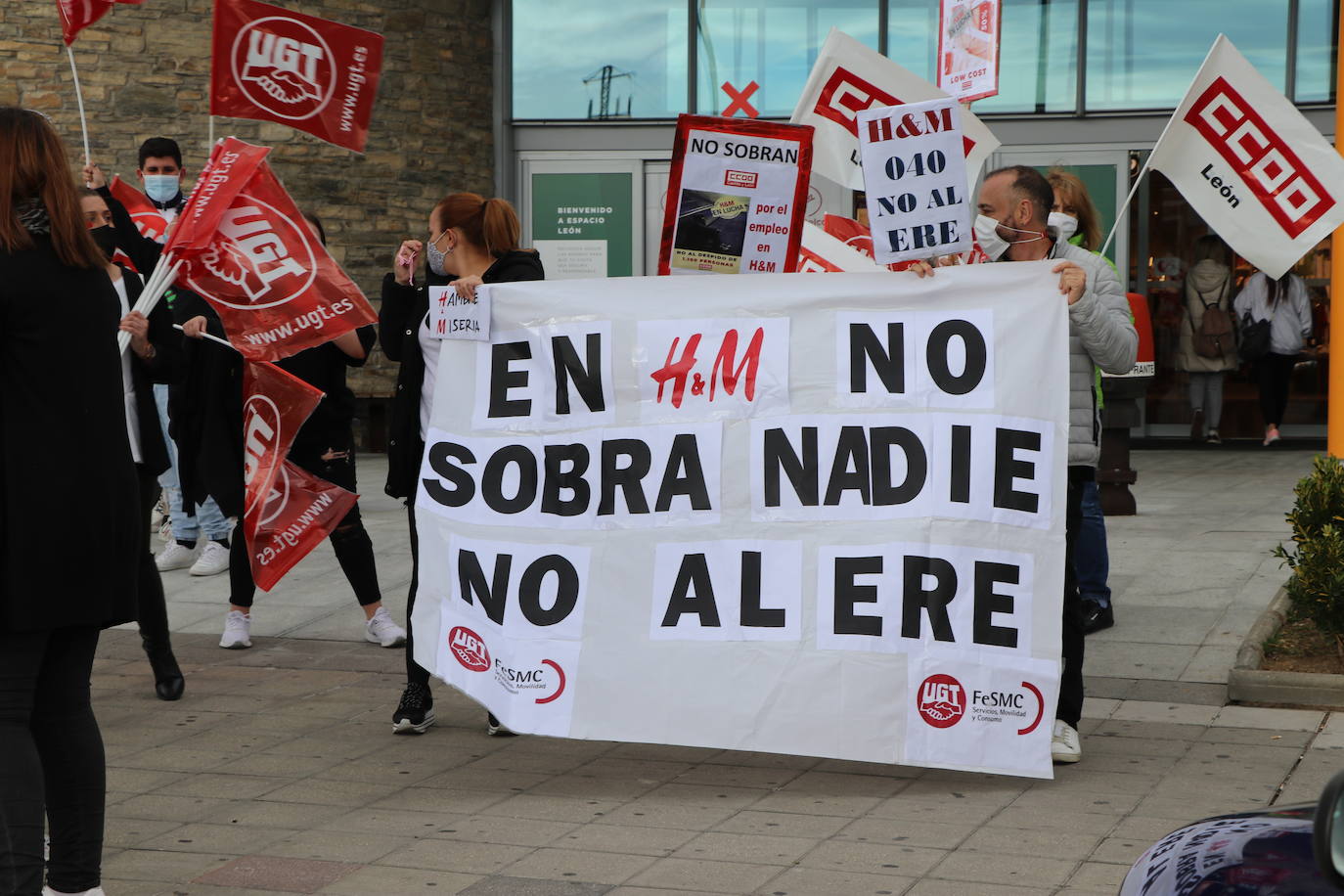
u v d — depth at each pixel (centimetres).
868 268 687
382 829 475
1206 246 1417
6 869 361
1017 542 499
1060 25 1413
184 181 1345
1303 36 1374
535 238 1510
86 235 391
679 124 529
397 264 579
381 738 583
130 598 397
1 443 373
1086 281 515
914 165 498
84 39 1313
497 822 480
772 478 514
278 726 602
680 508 521
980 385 505
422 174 1434
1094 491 702
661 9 1473
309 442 705
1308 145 556
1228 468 1288
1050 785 505
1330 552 613
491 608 536
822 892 413
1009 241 529
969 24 679
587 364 536
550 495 536
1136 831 457
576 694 520
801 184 530
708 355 525
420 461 580
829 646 502
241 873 437
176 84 1338
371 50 580
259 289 575
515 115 1501
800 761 543
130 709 629
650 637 517
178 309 705
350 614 809
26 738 373
